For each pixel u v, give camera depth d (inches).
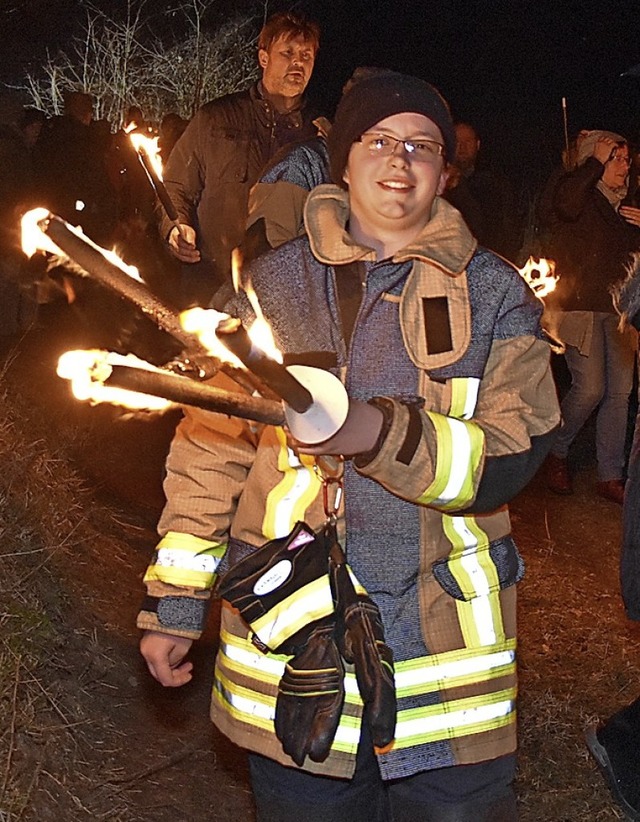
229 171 192.4
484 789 89.6
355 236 91.3
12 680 132.0
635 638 201.2
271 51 189.3
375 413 79.8
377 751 87.6
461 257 87.7
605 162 253.4
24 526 161.9
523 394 87.4
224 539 93.4
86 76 487.2
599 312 258.5
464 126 299.3
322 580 86.2
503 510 91.7
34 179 282.2
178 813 134.0
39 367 237.0
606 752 139.5
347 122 89.0
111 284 71.0
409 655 87.7
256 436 91.8
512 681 91.0
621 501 267.9
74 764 133.2
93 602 165.3
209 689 158.7
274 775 91.1
